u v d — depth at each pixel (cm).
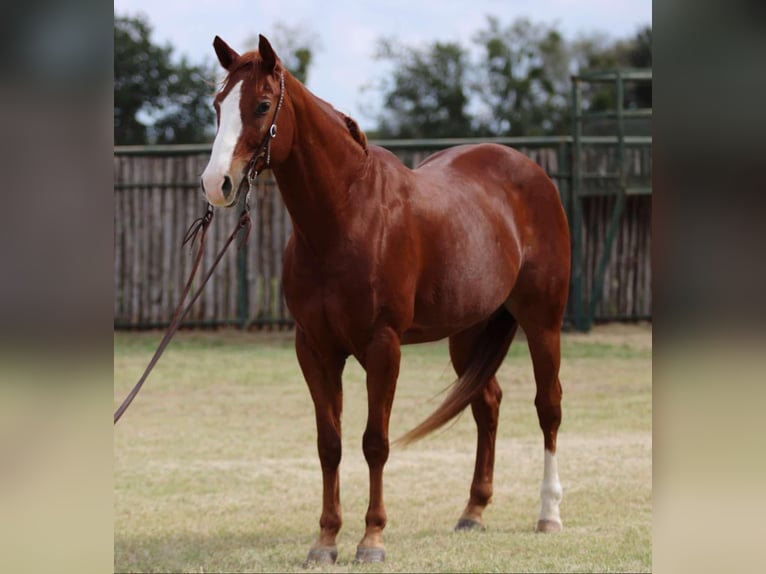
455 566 505
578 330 1619
